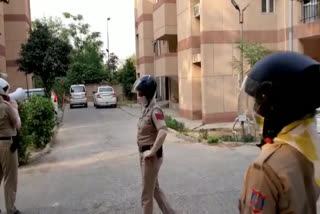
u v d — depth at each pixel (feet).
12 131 16.43
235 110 50.70
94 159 29.73
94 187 21.42
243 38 50.03
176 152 31.09
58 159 30.30
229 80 50.47
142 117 14.17
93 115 71.56
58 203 18.79
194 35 55.06
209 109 50.39
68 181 23.04
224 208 17.13
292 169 4.11
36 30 71.10
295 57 4.40
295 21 45.93
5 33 82.28
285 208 4.07
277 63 4.36
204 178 22.38
